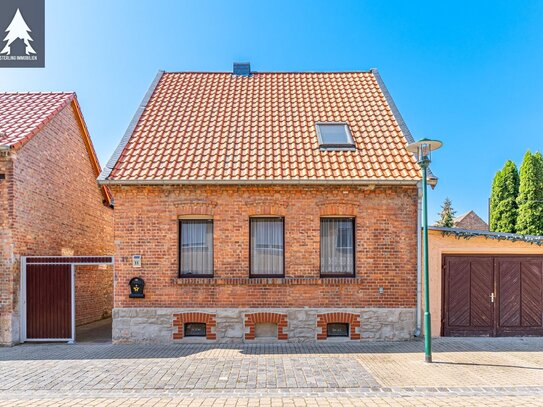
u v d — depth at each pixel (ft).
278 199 33.86
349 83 47.14
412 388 22.54
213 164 34.40
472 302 35.14
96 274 49.52
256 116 41.04
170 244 33.60
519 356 28.78
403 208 33.91
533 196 94.79
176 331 33.06
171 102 43.19
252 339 33.04
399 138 37.99
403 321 33.40
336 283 33.32
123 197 33.73
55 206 41.86
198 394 21.79
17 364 27.35
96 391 22.29
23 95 45.88
